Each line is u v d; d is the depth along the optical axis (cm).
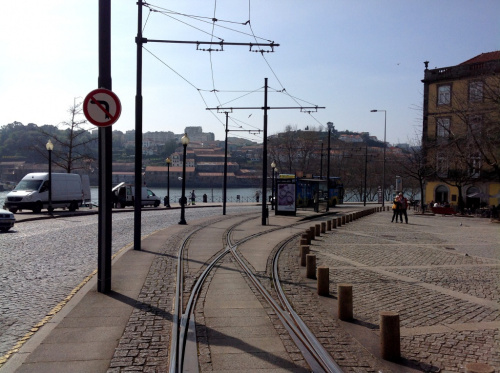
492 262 1392
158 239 1745
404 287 1002
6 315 725
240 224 2497
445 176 4875
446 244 1866
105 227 858
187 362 521
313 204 4284
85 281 990
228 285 951
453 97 4475
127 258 1284
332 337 638
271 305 790
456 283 1055
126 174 10238
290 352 559
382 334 565
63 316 704
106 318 694
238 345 582
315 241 1873
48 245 1577
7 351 563
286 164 8050
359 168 8244
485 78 3716
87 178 4203
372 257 1450
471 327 708
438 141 4581
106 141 840
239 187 11000
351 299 726
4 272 1081
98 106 816
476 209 4203
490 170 4456
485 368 450
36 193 3130
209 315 721
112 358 532
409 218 3619
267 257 1350
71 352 550
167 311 739
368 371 522
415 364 549
